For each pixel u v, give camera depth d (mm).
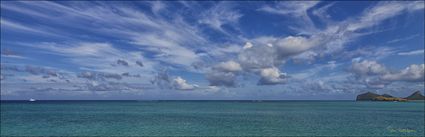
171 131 44656
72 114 81125
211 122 58500
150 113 87812
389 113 87625
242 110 109312
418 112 93812
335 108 126750
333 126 50781
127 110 105500
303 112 95438
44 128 48125
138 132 43531
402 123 56250
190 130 45750
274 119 65688
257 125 52625
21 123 55719
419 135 40844
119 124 54531
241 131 44469
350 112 94438
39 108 116312
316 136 39656
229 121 60938
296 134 41438
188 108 126562
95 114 81812
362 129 46750
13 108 114562
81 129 46969
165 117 71875
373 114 83688
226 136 39781
